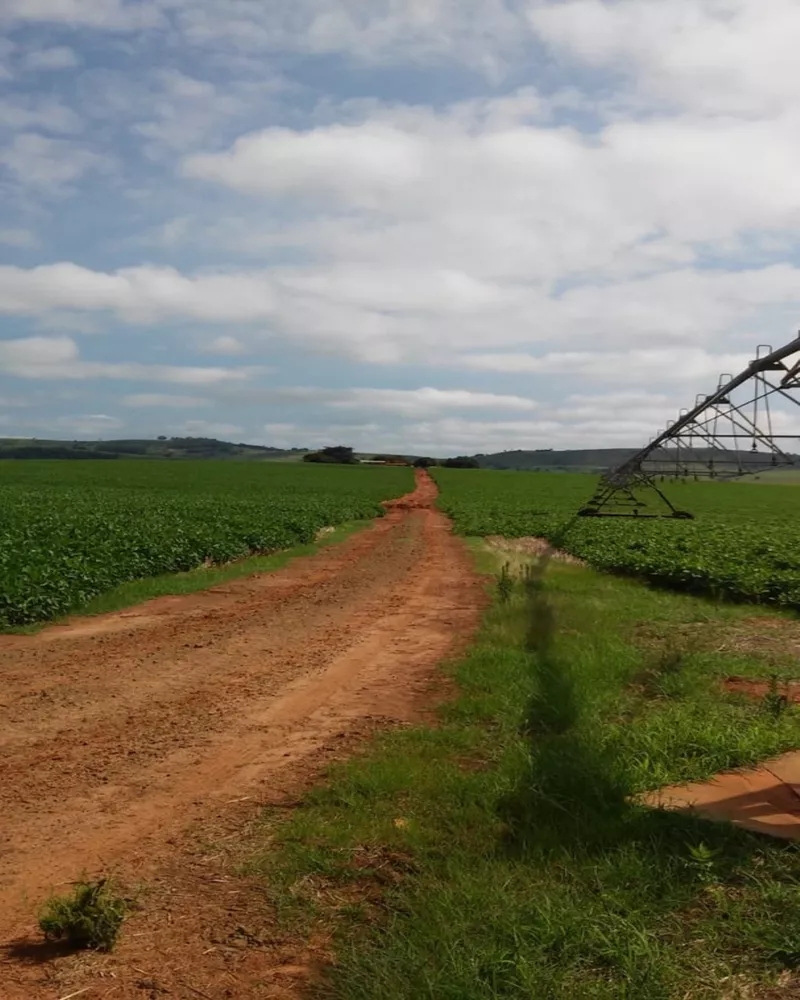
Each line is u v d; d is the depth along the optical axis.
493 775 6.46
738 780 6.43
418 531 38.03
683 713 8.12
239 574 20.88
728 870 4.88
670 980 3.88
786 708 8.32
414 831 5.55
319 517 38.47
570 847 5.21
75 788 6.66
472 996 3.77
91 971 4.13
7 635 12.97
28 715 8.67
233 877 5.10
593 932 4.19
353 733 8.03
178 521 29.53
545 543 31.16
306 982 4.04
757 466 18.58
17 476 82.19
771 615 15.41
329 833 5.59
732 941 4.19
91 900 4.43
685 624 14.13
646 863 4.93
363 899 4.79
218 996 3.94
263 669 10.77
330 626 13.82
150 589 17.50
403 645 12.26
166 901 4.83
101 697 9.39
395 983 3.90
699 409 18.38
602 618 14.04
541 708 8.38
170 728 8.24
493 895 4.59
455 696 9.34
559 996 3.78
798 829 5.40
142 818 6.07
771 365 12.37
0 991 3.97
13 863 5.38
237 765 7.18
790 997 3.77
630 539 28.33
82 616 14.74
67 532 23.39
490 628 13.00
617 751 6.95
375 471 120.19
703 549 24.61
